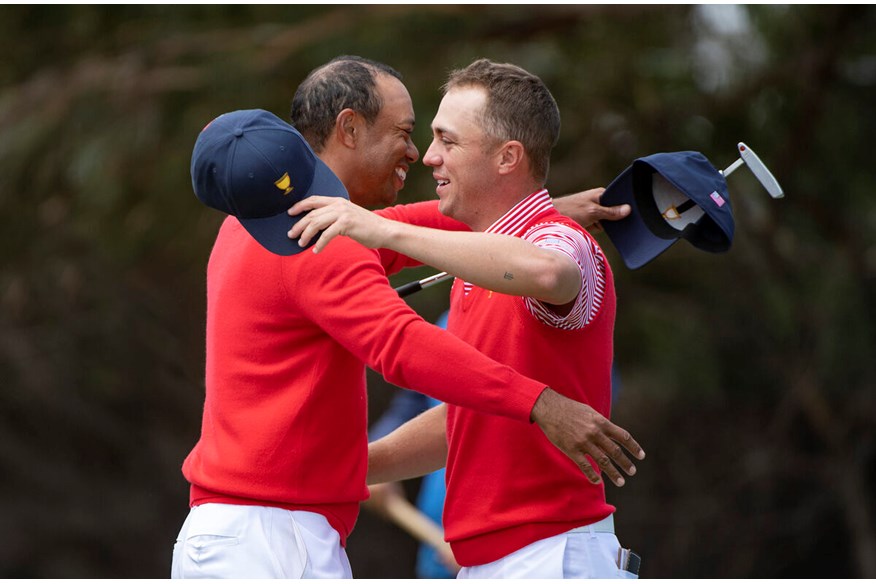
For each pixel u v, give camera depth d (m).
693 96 29.64
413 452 11.64
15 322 37.31
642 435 34.56
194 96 28.98
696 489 34.69
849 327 31.28
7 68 31.05
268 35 28.67
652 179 11.15
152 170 29.23
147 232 30.78
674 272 32.72
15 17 30.59
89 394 39.44
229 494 10.23
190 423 40.03
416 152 11.11
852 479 33.34
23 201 30.81
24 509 40.50
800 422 34.31
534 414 9.36
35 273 34.22
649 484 35.09
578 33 30.03
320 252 9.62
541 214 10.27
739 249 31.39
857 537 33.28
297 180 9.55
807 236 31.05
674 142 29.83
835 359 31.66
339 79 10.75
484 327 10.18
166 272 35.78
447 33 29.05
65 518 40.56
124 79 29.08
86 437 40.19
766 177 10.59
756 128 29.81
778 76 29.58
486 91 10.26
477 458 10.26
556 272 9.18
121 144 28.86
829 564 35.03
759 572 34.91
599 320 10.18
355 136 10.75
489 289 9.24
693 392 33.38
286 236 9.56
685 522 34.72
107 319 37.03
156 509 40.88
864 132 30.45
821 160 30.42
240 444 10.26
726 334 32.81
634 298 32.56
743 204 30.56
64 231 32.81
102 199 29.48
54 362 38.19
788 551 34.84
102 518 40.59
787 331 31.84
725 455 34.38
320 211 9.32
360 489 10.59
